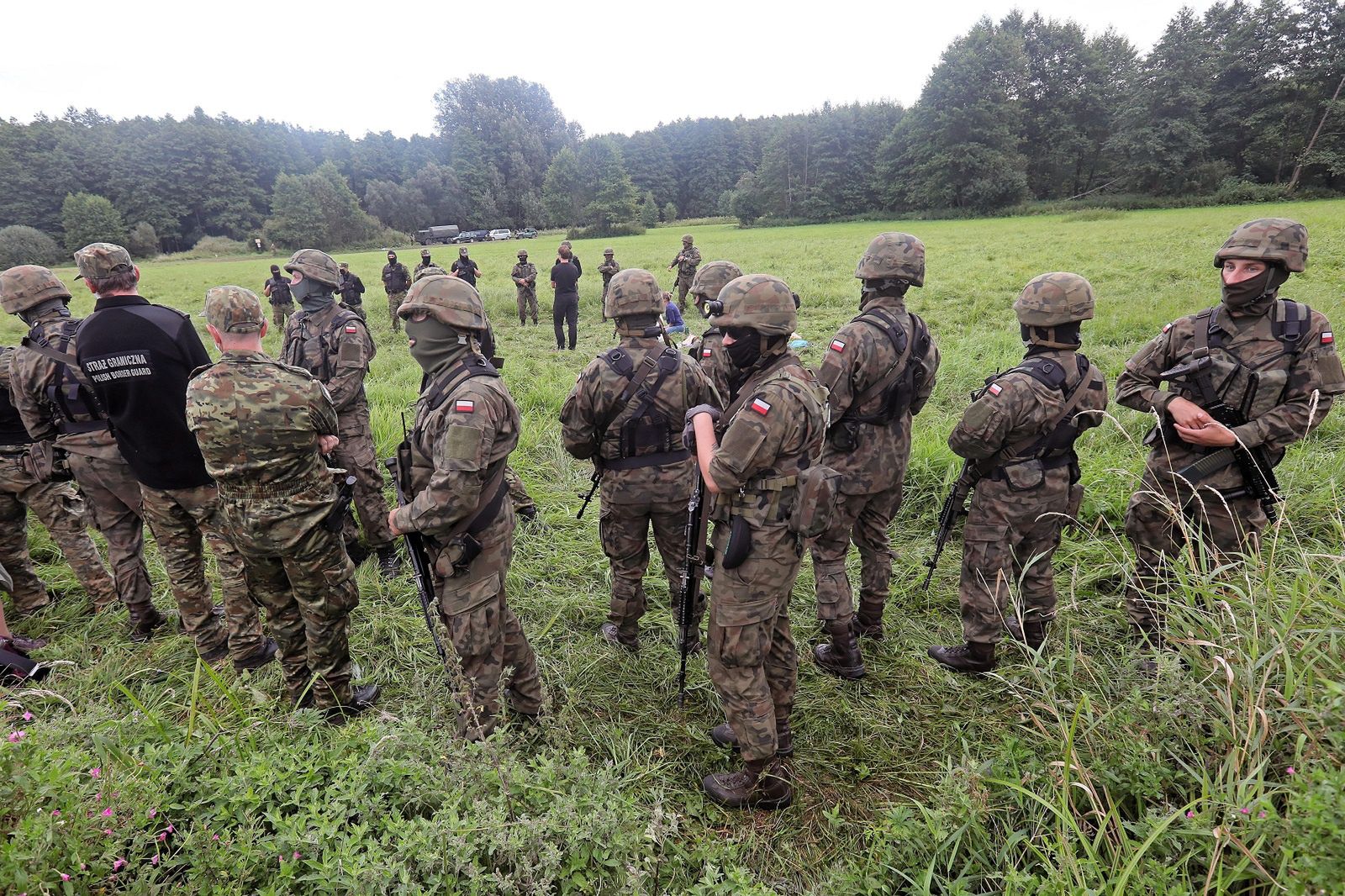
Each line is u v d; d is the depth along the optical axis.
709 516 2.38
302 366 4.04
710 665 2.42
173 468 2.90
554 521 4.65
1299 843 1.46
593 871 1.87
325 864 1.69
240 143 85.31
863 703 2.95
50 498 3.47
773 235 48.12
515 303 15.75
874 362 2.90
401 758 2.18
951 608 3.66
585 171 90.50
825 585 3.05
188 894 1.63
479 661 2.48
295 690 2.88
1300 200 43.56
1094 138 58.41
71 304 20.02
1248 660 1.89
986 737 2.69
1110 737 2.17
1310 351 2.56
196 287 26.27
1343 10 46.28
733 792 2.44
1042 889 1.67
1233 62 48.91
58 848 1.56
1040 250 22.14
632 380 2.91
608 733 2.80
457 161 96.94
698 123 100.69
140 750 2.09
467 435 2.23
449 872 1.77
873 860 2.07
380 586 3.86
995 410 2.70
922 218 57.38
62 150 74.81
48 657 3.12
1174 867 1.64
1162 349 2.88
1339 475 4.23
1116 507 4.27
